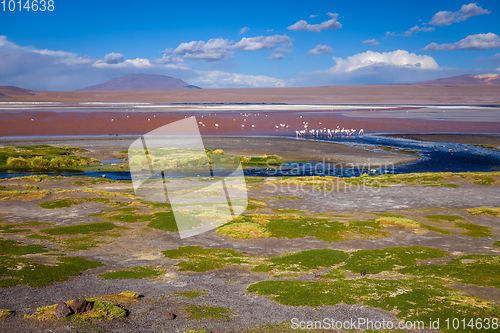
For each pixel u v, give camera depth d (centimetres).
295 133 10469
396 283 1541
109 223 2580
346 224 2606
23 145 7306
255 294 1440
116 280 1575
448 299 1358
